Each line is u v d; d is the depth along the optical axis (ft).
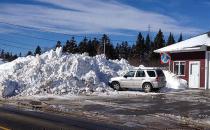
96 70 104.17
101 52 311.47
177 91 97.66
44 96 83.15
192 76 111.86
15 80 90.17
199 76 109.81
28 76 93.15
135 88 96.02
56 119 49.24
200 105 68.49
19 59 109.50
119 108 63.67
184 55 114.62
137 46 362.53
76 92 90.02
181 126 46.91
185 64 114.01
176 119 52.34
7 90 84.99
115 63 115.65
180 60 115.75
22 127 40.86
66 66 99.35
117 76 105.19
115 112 58.75
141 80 94.89
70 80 93.35
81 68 100.37
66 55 104.53
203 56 109.19
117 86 97.81
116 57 327.67
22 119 47.55
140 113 57.88
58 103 69.97
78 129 41.14
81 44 339.98
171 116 54.95
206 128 46.21
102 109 62.08
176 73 116.57
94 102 72.23
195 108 64.44
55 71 97.45
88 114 55.98
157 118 52.90
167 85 106.22
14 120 46.32
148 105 68.28
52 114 55.16
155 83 93.40
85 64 102.22
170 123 48.88
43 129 40.09
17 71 96.48
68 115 54.75
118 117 53.42
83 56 107.34
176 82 106.52
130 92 93.50
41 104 67.92
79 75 98.63
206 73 107.96
